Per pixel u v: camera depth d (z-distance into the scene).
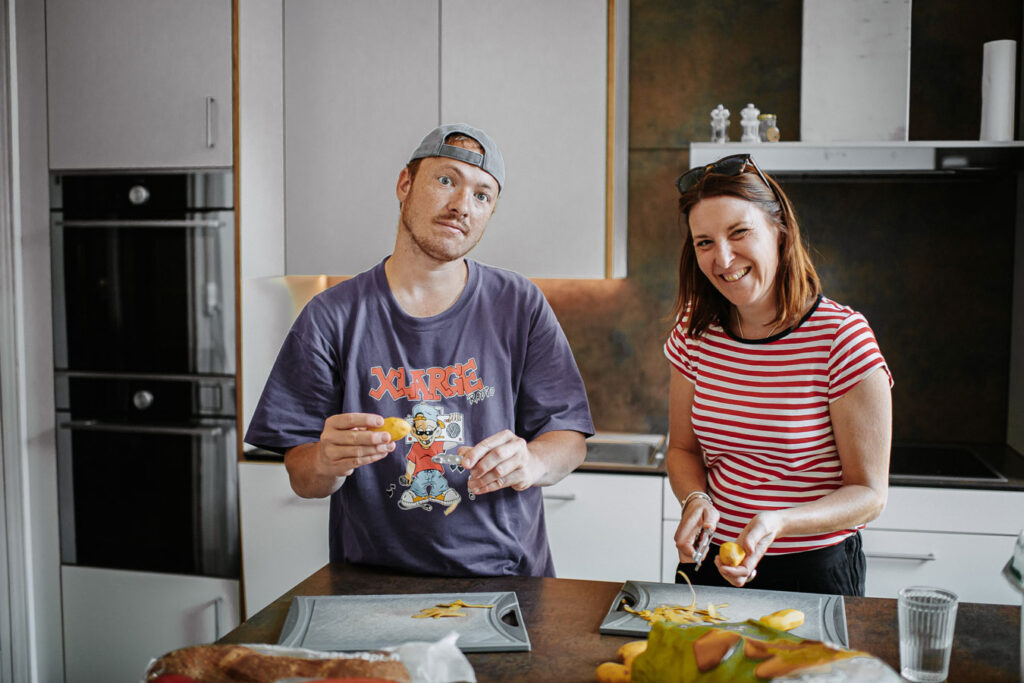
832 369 1.54
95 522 2.89
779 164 2.65
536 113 2.71
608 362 3.11
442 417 1.63
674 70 2.97
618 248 2.83
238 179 2.69
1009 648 1.25
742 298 1.55
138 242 2.77
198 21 2.68
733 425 1.64
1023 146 2.44
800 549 1.60
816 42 2.68
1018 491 2.37
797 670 0.94
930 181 2.82
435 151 1.56
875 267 2.92
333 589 1.50
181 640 2.87
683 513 1.53
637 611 1.35
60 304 2.84
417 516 1.60
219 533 2.81
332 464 1.45
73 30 2.77
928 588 1.18
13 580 2.92
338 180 2.86
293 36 2.86
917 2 2.81
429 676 1.01
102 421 2.85
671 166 3.00
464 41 2.74
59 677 2.96
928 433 2.94
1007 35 2.77
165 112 2.72
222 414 2.78
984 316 2.87
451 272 1.65
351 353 1.63
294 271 2.92
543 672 1.18
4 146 2.81
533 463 1.56
